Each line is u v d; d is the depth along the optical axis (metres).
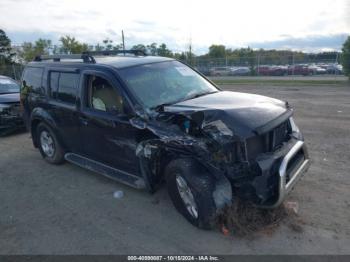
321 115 9.05
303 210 3.62
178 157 3.44
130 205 3.98
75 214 3.84
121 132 3.89
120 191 4.34
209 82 4.85
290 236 3.15
